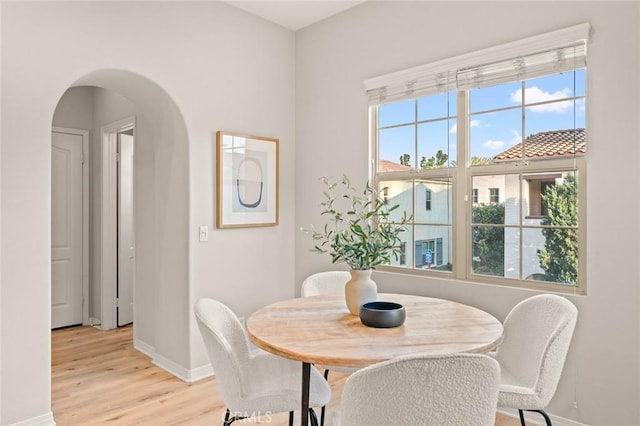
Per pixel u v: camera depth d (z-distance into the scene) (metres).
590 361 2.24
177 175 3.10
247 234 3.40
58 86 2.42
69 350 3.70
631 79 2.10
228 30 3.27
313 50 3.63
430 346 1.55
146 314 3.60
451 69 2.76
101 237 4.37
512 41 2.51
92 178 4.55
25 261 2.29
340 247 1.99
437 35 2.85
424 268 2.96
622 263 2.14
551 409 2.38
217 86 3.19
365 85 3.21
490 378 1.20
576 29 2.25
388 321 1.77
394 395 1.16
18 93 2.27
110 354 3.60
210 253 3.14
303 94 3.71
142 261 3.63
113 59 2.65
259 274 3.49
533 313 2.02
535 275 2.48
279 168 3.65
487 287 2.61
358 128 3.30
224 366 1.66
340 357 1.44
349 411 1.25
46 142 2.38
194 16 3.06
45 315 2.36
